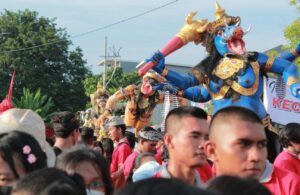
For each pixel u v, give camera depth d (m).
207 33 8.34
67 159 4.70
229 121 4.13
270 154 8.14
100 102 15.72
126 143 9.97
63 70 52.97
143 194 2.23
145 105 11.01
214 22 8.33
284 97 8.79
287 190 5.02
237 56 8.14
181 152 4.82
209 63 8.38
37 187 3.08
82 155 4.69
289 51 8.51
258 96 8.14
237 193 2.68
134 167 6.82
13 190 3.16
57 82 52.03
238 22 8.30
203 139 4.83
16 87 51.22
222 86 8.14
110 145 10.55
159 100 11.02
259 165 4.08
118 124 10.71
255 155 4.06
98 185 4.70
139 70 8.19
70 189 3.09
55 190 3.06
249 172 4.07
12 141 4.11
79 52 54.16
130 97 11.20
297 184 5.02
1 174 4.07
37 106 34.25
